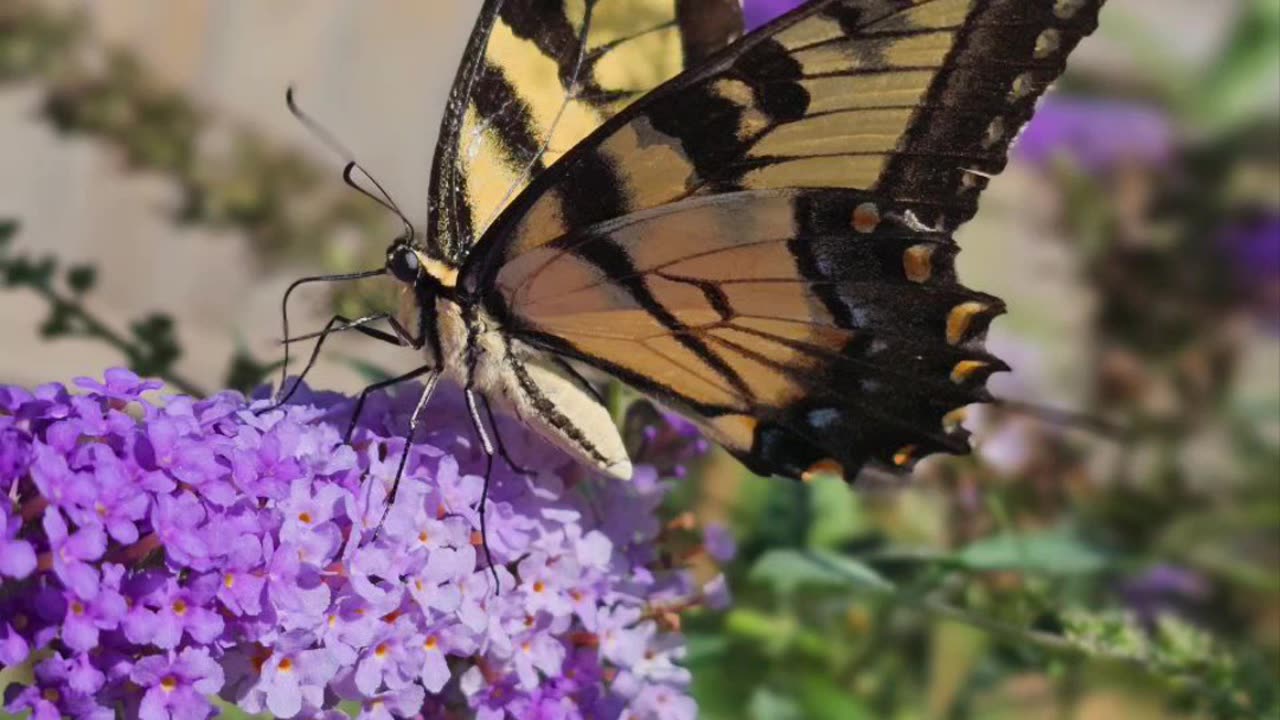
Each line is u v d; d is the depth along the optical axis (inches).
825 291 16.6
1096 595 18.8
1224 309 18.8
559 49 16.7
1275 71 19.2
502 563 16.4
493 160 16.8
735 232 16.6
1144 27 19.6
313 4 26.4
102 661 15.4
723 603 17.0
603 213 16.5
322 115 27.1
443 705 16.5
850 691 18.6
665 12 16.8
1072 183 19.1
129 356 17.7
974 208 16.3
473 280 16.5
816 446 17.0
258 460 15.8
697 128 16.4
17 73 18.9
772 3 19.4
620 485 16.8
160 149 18.9
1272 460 18.9
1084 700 19.2
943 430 16.8
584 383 16.7
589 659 16.6
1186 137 19.2
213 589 15.5
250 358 17.6
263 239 18.9
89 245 26.6
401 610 16.1
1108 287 19.0
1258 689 17.0
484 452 16.7
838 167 16.4
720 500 18.6
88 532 15.3
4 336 24.5
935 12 16.1
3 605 15.3
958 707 18.7
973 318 16.5
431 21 27.4
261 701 15.8
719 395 17.0
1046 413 18.6
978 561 17.6
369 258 18.4
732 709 18.4
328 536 15.9
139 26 25.0
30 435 15.5
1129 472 18.7
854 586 17.7
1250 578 18.6
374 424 16.6
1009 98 16.1
